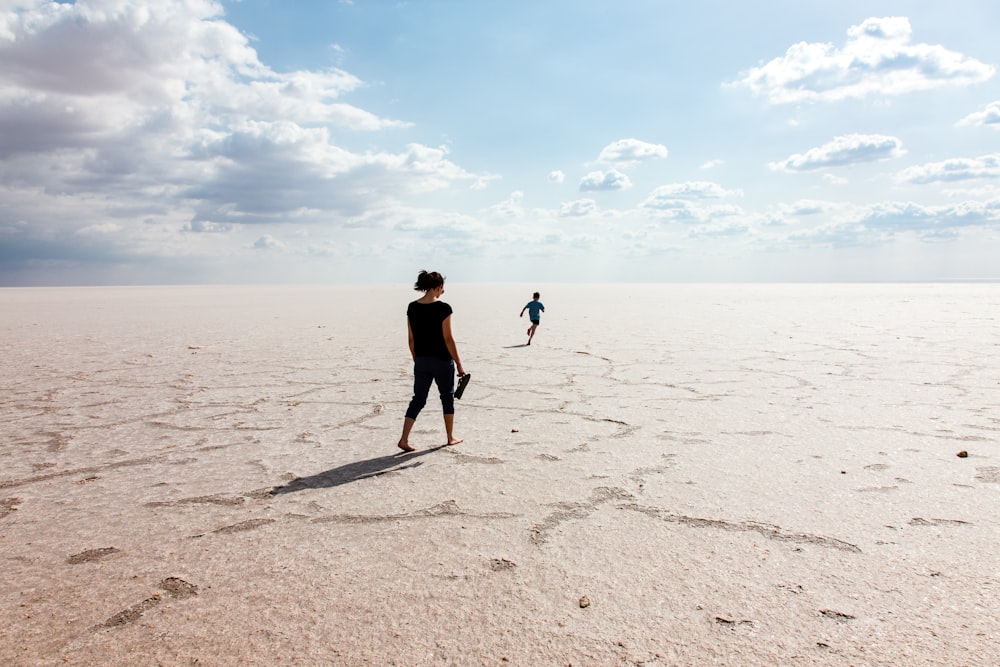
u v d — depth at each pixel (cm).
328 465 489
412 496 412
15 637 247
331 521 370
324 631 249
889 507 376
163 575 302
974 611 256
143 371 1011
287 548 332
